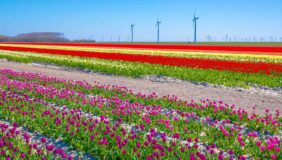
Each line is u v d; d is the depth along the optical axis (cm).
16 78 2391
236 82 2392
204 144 1038
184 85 2377
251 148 980
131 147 954
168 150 888
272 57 4331
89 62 3600
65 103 1551
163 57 4012
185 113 1398
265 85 2347
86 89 1956
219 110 1420
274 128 1184
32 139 1055
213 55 4662
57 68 3503
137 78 2720
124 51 5656
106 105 1495
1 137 1016
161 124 1202
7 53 5119
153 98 1694
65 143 1017
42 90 1792
